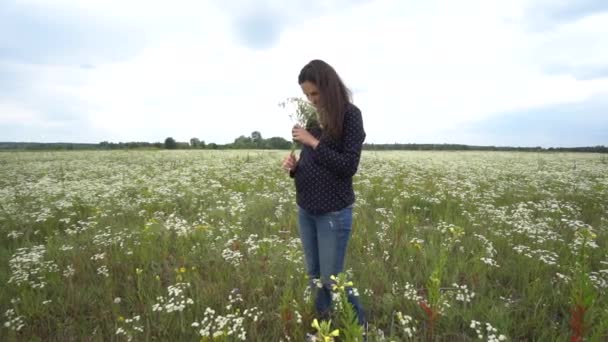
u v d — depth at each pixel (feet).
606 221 18.19
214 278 11.91
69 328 9.25
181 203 23.77
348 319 5.37
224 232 16.29
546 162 60.90
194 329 9.07
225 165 47.60
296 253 12.80
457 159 70.33
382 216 19.30
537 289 10.61
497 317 9.03
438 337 8.63
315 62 7.60
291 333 8.43
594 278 10.00
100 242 14.61
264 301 10.27
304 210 8.70
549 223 18.44
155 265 13.05
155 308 8.80
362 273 11.87
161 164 53.16
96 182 31.07
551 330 8.70
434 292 8.00
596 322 8.23
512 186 30.66
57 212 21.08
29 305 10.02
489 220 18.56
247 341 8.66
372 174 36.22
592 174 40.73
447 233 15.87
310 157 8.22
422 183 30.66
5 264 13.28
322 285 8.65
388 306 10.03
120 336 8.80
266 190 27.27
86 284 11.63
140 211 20.44
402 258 13.44
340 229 8.21
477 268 11.90
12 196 24.59
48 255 13.89
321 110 7.59
